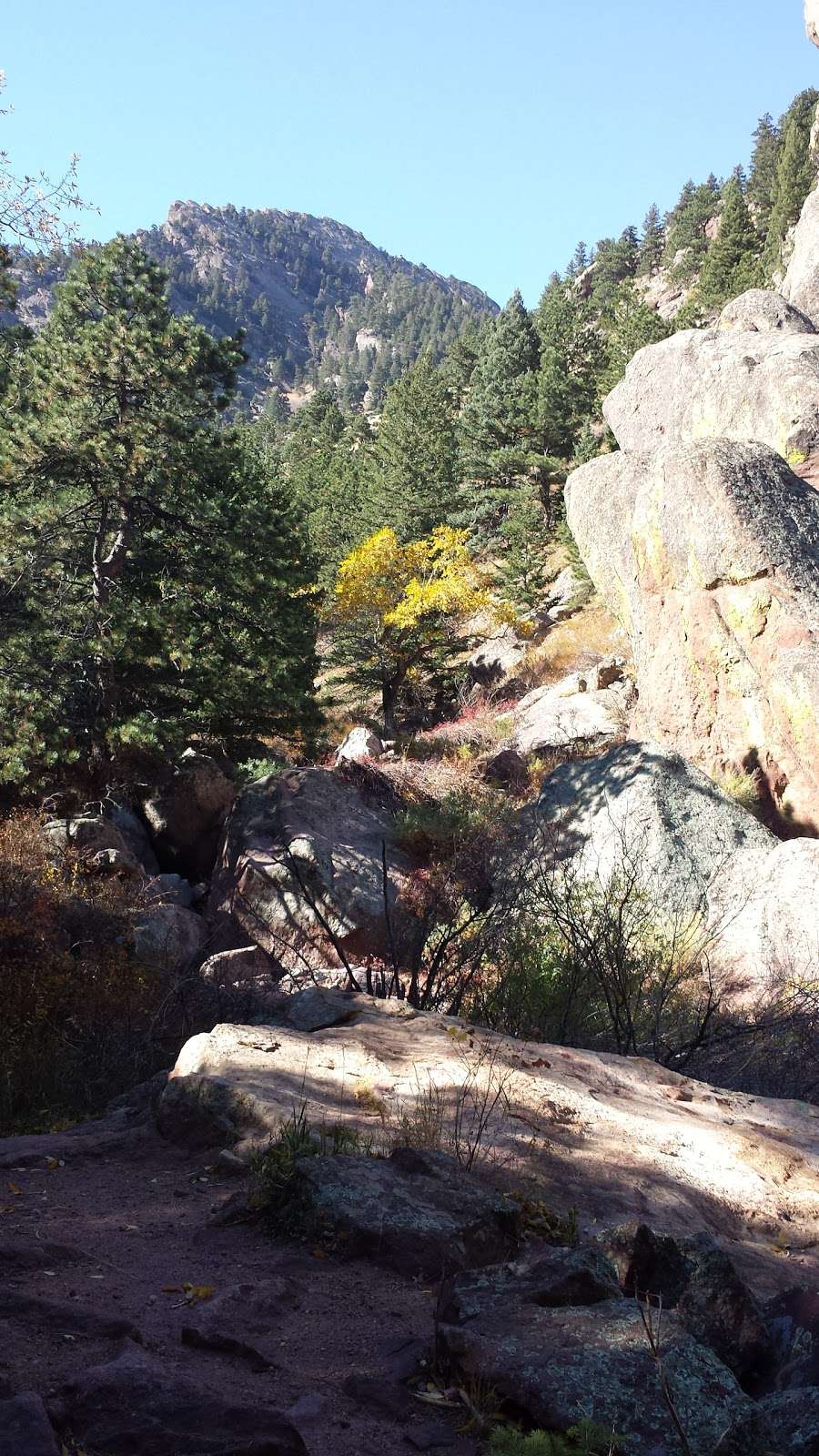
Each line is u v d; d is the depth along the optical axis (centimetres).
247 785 2108
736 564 2106
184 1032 1027
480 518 6944
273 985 1195
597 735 2678
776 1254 516
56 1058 1075
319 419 11125
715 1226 533
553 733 2759
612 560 2691
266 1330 361
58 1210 476
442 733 3447
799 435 2434
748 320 3066
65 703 2209
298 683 2716
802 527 2130
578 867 1728
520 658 4206
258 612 2600
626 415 3091
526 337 8294
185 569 2508
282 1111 551
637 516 2367
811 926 1441
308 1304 384
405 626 4109
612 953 1089
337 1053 650
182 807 2312
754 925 1544
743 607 2100
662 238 18088
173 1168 543
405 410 6688
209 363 2419
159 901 1834
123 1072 998
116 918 1642
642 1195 529
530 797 2319
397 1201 443
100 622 2273
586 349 7694
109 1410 278
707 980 1275
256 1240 444
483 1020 1009
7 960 1326
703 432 2762
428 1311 383
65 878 1736
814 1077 988
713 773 2217
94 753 2273
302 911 1773
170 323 2370
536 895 1176
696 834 1766
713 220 16400
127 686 2389
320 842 1880
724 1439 276
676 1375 296
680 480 2209
